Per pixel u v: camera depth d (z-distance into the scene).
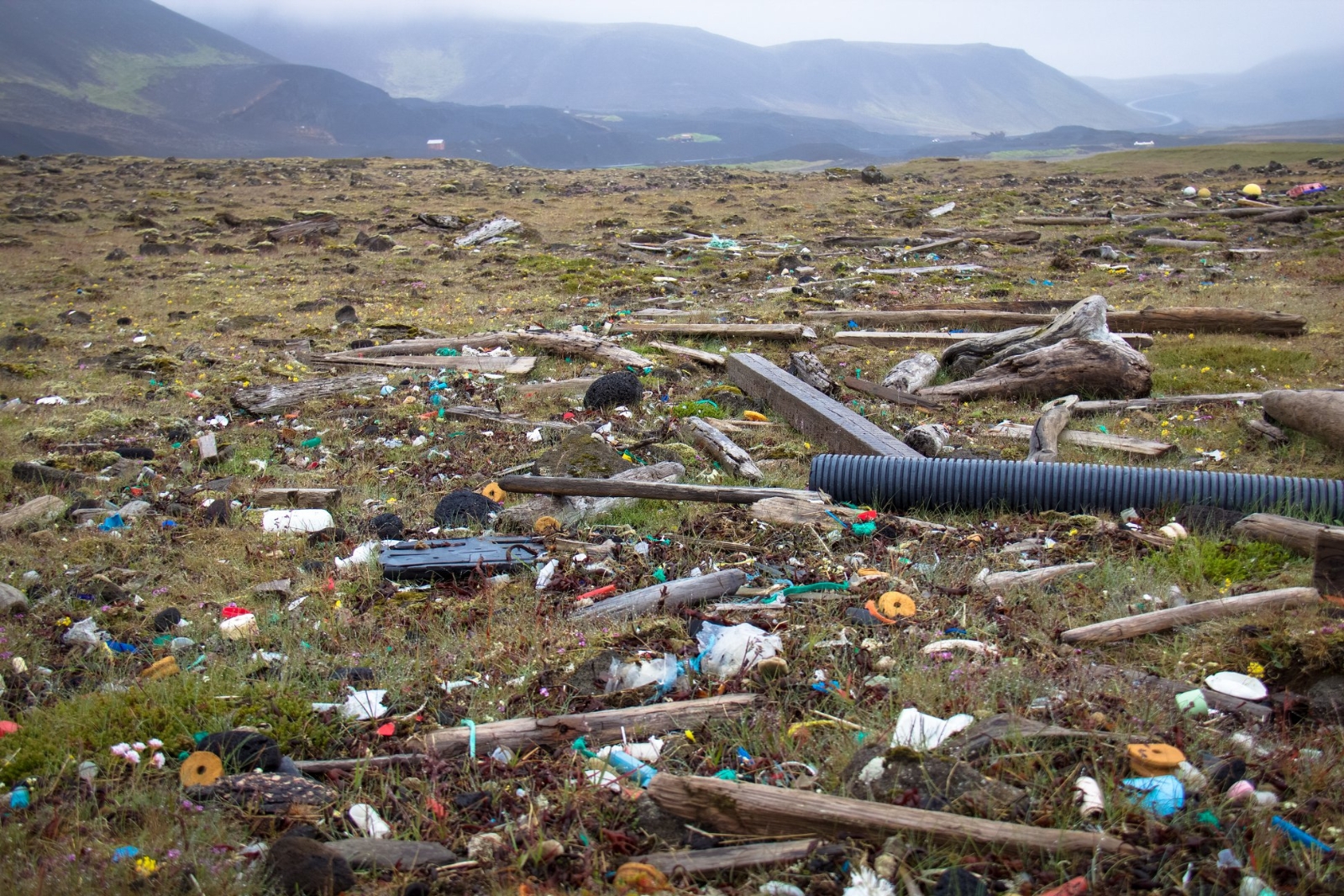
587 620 5.46
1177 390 10.88
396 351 13.64
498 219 28.67
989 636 5.10
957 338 13.40
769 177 48.59
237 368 13.14
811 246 26.25
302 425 10.32
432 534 6.97
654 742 4.16
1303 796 3.64
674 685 4.69
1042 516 6.96
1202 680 4.56
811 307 16.83
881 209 34.94
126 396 11.70
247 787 3.85
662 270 21.91
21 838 3.53
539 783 3.92
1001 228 29.14
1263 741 4.05
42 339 14.98
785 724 4.27
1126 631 5.02
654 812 3.64
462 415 10.28
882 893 3.12
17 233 28.52
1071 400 9.97
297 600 6.00
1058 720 4.14
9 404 11.27
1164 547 6.19
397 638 5.39
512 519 7.06
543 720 4.28
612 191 42.00
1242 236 25.45
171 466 8.98
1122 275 19.69
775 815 3.45
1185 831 3.39
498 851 3.47
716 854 3.37
